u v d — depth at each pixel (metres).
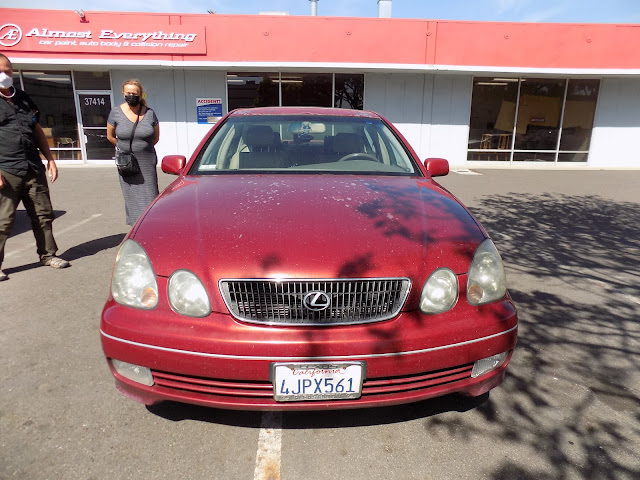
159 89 13.73
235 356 1.90
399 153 3.36
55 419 2.33
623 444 2.20
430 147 14.70
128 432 2.25
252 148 3.28
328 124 3.54
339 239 2.12
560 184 11.31
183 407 2.45
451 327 2.03
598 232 6.50
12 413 2.37
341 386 1.95
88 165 14.02
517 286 4.31
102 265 4.75
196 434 2.24
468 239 2.25
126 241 2.20
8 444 2.14
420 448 2.16
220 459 2.08
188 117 13.96
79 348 3.04
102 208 7.79
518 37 13.32
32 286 4.14
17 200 4.23
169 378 2.00
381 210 2.41
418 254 2.10
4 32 12.30
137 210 4.94
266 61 13.05
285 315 1.97
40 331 3.27
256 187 2.70
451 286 2.08
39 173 4.34
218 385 1.96
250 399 1.98
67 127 13.87
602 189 10.56
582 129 15.05
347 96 14.21
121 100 13.77
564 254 5.41
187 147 14.14
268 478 1.97
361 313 2.00
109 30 12.55
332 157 3.25
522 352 3.07
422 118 14.46
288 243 2.08
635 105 14.87
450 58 13.32
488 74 13.99
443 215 2.43
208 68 13.36
